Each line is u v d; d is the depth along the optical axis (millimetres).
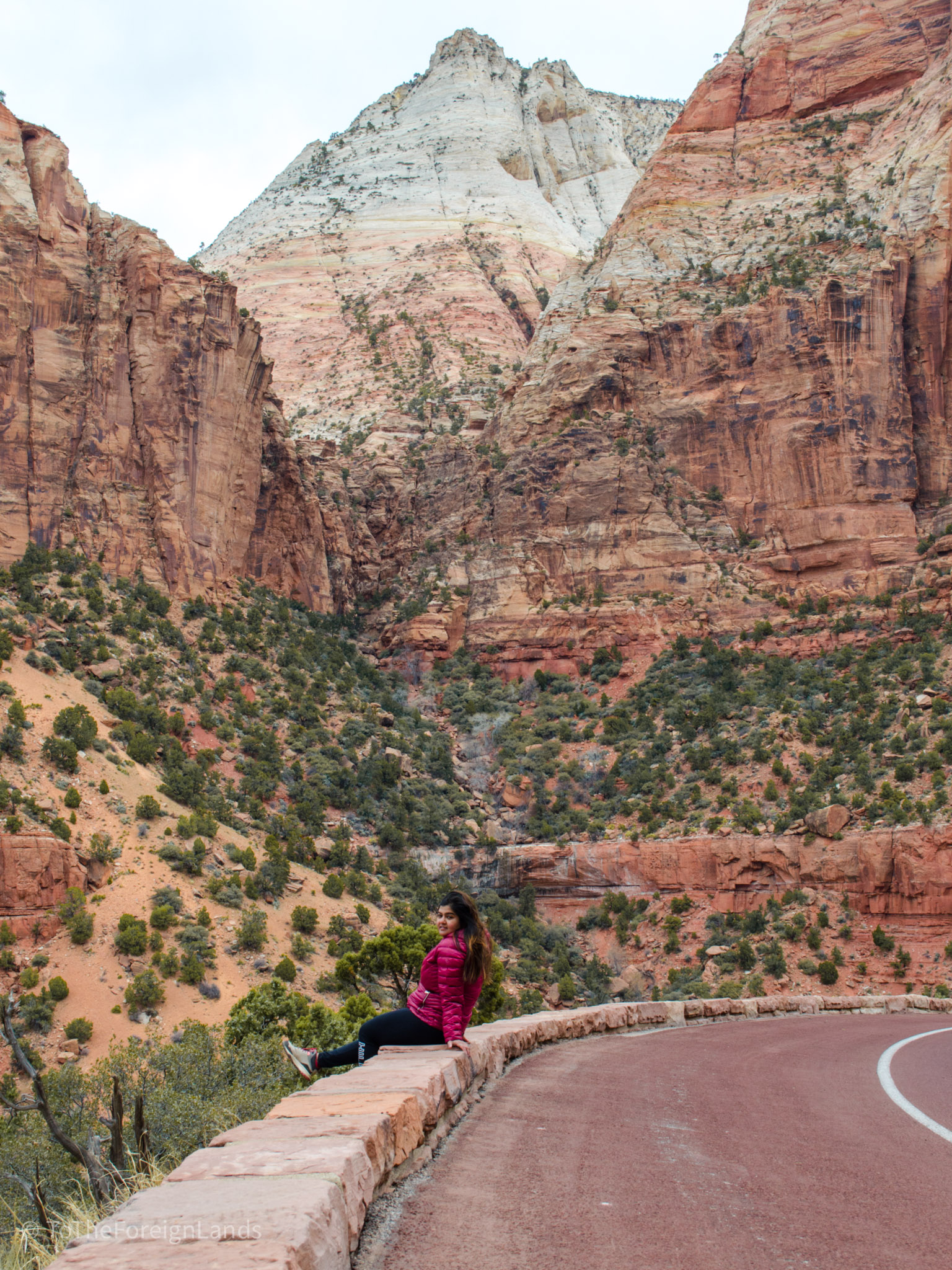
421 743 107938
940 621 99938
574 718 110000
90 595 95438
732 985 69438
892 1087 13734
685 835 84188
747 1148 9242
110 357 110312
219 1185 5324
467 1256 5789
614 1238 6273
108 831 65562
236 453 118188
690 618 116812
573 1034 19438
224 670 102125
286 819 81500
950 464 118812
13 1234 9461
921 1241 6621
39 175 110938
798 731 91062
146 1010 53469
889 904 73438
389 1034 10523
